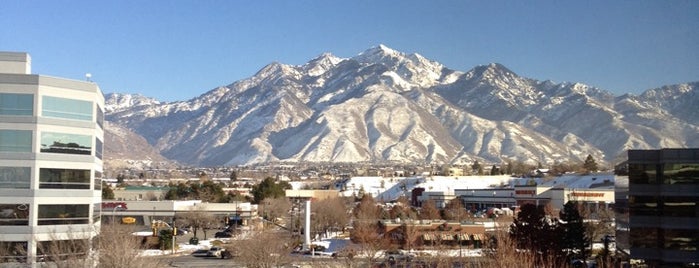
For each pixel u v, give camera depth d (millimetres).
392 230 134625
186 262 108562
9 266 74750
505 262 71188
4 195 76438
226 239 148875
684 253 86500
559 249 96688
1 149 76812
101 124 89438
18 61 81250
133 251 73938
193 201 191250
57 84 79188
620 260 94625
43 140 77938
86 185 81062
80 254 70125
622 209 96625
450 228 137375
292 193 196125
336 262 94875
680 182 87438
